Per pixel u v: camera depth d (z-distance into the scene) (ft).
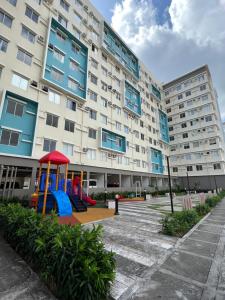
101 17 85.87
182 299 9.34
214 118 123.44
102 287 8.61
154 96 128.36
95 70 76.23
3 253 14.70
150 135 114.93
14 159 42.52
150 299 9.33
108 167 72.64
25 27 51.49
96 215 32.68
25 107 47.65
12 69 46.16
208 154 122.31
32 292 9.81
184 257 14.57
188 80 141.59
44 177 38.45
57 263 9.45
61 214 29.43
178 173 132.98
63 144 56.70
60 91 58.23
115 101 85.56
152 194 87.15
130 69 102.89
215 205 47.70
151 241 18.35
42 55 54.39
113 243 17.75
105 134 74.84
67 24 66.13
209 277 11.50
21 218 15.67
